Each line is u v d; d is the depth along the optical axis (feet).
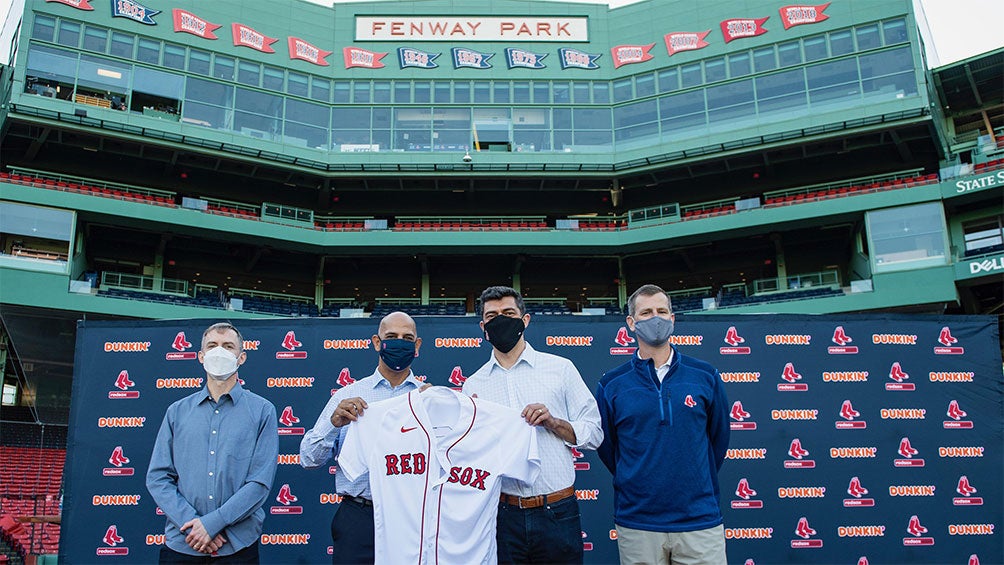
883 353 23.25
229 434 15.48
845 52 93.86
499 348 15.39
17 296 74.90
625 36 105.40
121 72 90.38
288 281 109.81
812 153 96.07
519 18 106.11
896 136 90.68
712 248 104.06
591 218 107.76
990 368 23.18
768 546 21.91
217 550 14.58
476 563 13.25
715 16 101.35
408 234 97.25
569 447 14.87
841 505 22.22
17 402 84.48
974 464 22.54
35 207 81.71
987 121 98.68
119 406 22.26
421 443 13.79
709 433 15.12
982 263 75.36
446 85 103.60
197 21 95.91
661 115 100.89
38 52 86.07
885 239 83.46
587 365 23.04
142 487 21.74
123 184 96.43
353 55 103.35
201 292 97.96
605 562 21.81
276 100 98.48
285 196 106.11
